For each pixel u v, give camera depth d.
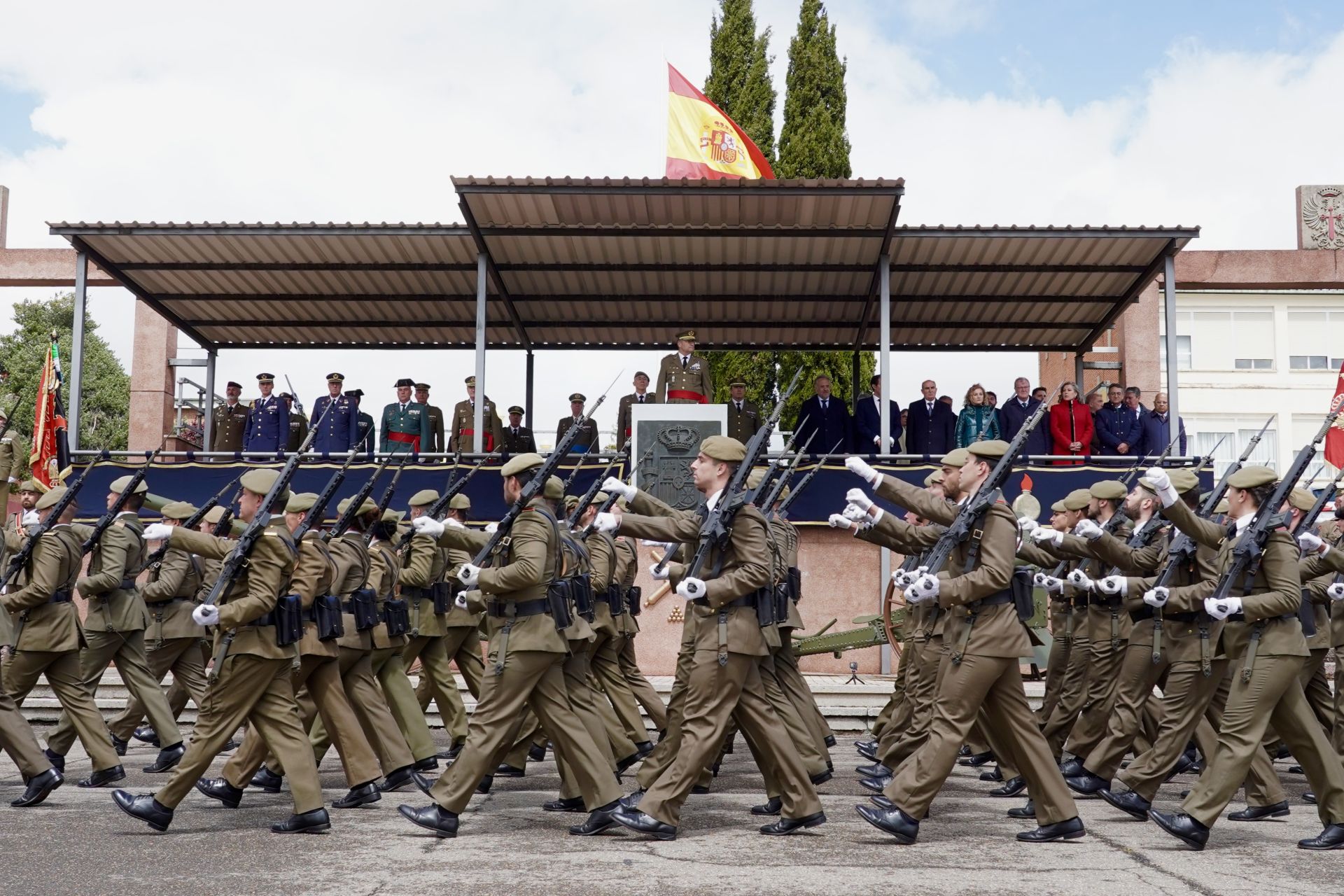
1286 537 7.67
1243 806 9.42
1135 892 6.16
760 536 7.70
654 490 16.33
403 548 11.35
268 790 9.50
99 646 10.45
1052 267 17.95
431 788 7.66
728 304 19.67
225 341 21.48
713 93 29.09
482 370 17.14
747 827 7.98
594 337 21.05
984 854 7.13
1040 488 16.91
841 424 18.22
